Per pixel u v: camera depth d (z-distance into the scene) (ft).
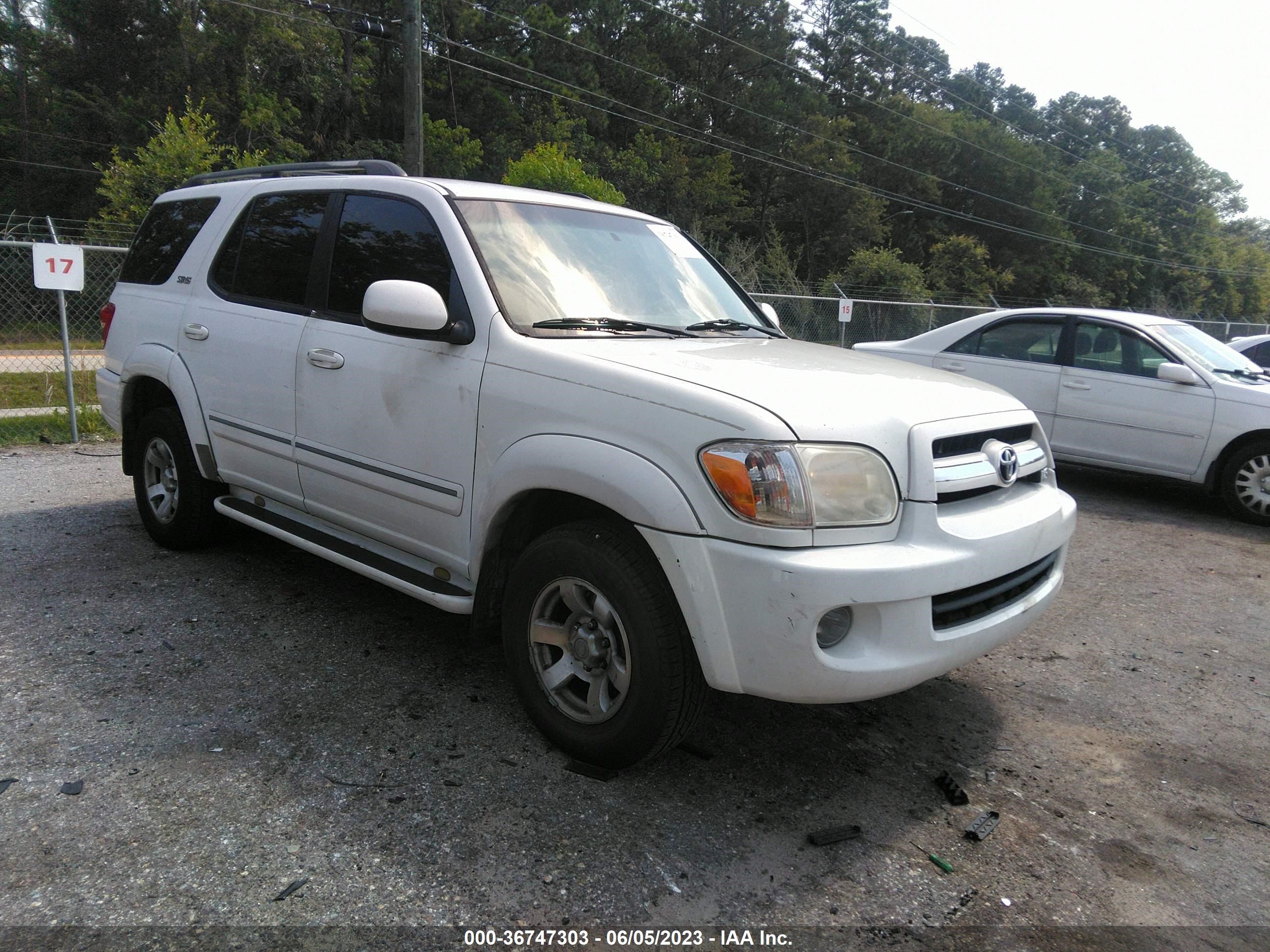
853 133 232.12
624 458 8.72
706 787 9.49
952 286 192.34
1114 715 12.09
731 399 8.48
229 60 127.65
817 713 11.48
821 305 75.31
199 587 14.43
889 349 30.30
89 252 62.44
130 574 14.88
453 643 12.79
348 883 7.62
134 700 10.62
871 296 129.59
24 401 34.63
